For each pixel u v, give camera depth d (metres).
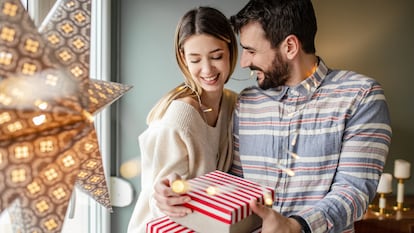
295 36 1.15
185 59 1.19
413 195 2.23
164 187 0.87
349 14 2.07
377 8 2.07
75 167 0.50
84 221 1.88
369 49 2.10
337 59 2.10
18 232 0.48
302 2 1.16
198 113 1.15
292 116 1.20
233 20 1.21
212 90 1.17
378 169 1.13
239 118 1.30
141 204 1.14
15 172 0.46
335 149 1.16
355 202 1.04
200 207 0.82
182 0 1.98
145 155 1.16
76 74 0.51
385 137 1.14
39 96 0.47
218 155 1.28
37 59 0.46
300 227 0.91
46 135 0.48
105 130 1.98
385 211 2.03
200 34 1.11
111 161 2.07
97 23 1.89
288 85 1.22
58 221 0.49
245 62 1.23
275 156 1.22
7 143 0.46
